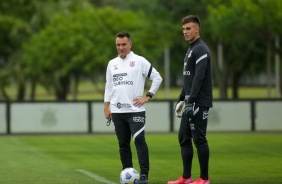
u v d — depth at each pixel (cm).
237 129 7656
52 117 7681
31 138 6969
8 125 7656
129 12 11688
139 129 3017
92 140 6562
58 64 11675
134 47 11175
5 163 4338
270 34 9950
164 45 11606
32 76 12725
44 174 3675
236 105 7644
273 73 15212
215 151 5128
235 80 13988
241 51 12281
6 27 13025
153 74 3061
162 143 6009
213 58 12112
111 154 4997
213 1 9662
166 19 11444
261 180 3325
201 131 2942
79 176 3562
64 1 13525
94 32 11419
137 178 2970
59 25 11531
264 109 7638
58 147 5719
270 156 4681
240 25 9475
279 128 7631
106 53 11281
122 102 3028
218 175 3550
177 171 3769
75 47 11325
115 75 3052
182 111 3028
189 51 2973
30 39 12656
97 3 18388
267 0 8712
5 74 13388
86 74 13125
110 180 3372
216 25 9438
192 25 2941
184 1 11150
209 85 2961
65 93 13175
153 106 7662
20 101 7662
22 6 13362
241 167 3959
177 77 19525
